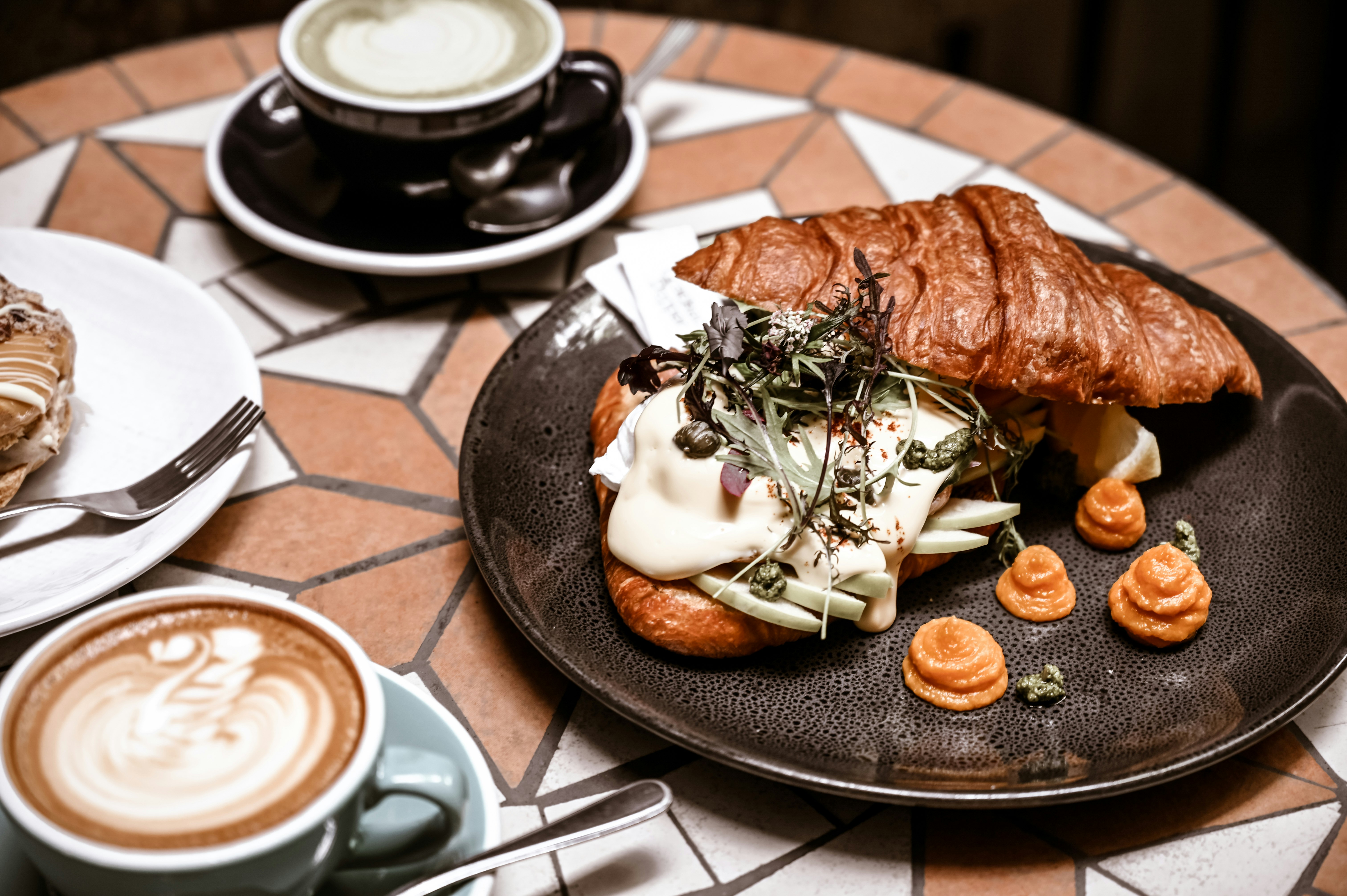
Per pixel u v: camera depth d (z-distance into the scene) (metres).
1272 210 1.60
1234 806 0.61
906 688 0.62
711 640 0.62
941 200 0.72
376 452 0.72
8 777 0.50
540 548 0.65
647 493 0.64
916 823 0.60
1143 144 1.58
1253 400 0.71
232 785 0.51
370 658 0.64
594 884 0.58
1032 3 1.50
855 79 0.93
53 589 0.63
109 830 0.50
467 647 0.65
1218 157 1.56
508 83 0.77
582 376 0.71
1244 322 0.73
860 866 0.59
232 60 0.93
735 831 0.60
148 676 0.53
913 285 0.67
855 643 0.63
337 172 0.81
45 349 0.67
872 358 0.65
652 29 0.96
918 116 0.91
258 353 0.76
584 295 0.73
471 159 0.78
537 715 0.63
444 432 0.73
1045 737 0.60
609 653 0.62
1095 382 0.66
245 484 0.70
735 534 0.62
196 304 0.72
